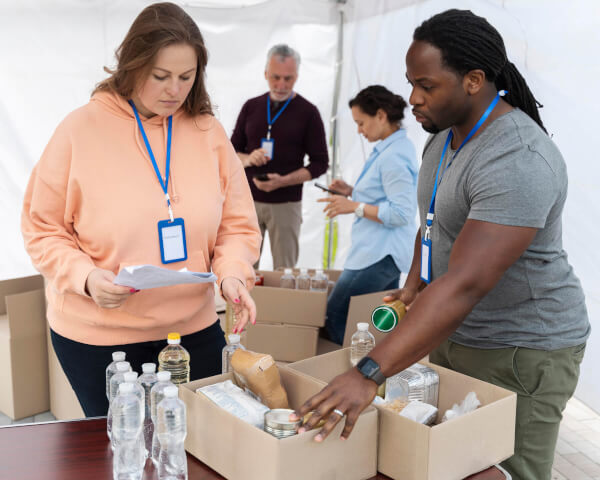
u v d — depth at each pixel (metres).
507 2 2.92
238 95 4.38
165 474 1.20
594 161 2.56
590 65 2.53
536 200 1.25
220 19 4.22
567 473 2.65
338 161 4.65
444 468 1.19
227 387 1.31
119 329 1.57
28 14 3.68
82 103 3.88
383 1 3.96
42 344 2.98
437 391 1.52
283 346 2.85
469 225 1.29
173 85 1.42
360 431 1.20
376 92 2.88
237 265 1.63
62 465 1.25
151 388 1.38
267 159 4.06
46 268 1.50
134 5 3.87
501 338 1.54
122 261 1.53
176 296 1.60
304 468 1.12
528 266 1.46
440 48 1.29
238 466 1.17
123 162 1.51
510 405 1.31
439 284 1.23
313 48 4.47
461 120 1.39
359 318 2.59
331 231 4.76
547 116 2.75
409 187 2.84
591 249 2.64
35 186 1.51
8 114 3.75
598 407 2.71
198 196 1.59
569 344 1.52
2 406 3.00
